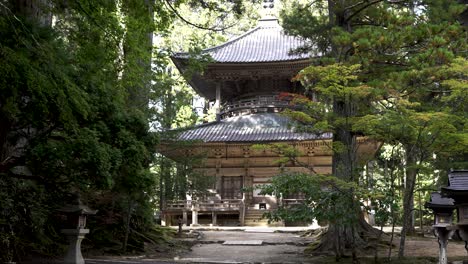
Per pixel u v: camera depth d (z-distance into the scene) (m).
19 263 13.48
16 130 10.53
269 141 31.95
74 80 10.58
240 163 36.16
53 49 9.66
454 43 15.66
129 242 19.48
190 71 23.53
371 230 20.25
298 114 15.02
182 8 36.38
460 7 17.17
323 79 14.26
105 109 11.26
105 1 12.38
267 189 14.38
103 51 13.02
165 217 33.44
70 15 14.73
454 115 13.52
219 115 36.59
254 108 36.50
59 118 9.21
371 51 16.34
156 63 21.33
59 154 9.48
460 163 19.42
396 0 19.34
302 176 14.46
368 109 16.33
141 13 13.82
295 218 14.04
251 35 40.66
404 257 16.02
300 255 18.52
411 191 14.67
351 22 19.98
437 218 13.01
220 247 21.45
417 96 15.91
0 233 13.10
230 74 35.44
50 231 15.56
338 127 16.55
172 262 16.48
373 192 14.09
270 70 34.69
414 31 15.67
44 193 14.36
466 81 13.92
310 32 20.30
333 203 13.97
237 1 16.44
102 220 19.50
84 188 12.10
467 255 16.55
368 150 26.84
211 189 35.47
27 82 7.96
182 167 26.95
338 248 17.03
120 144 11.27
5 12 8.80
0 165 10.05
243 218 33.19
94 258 17.05
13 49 8.54
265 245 22.09
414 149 15.16
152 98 21.64
